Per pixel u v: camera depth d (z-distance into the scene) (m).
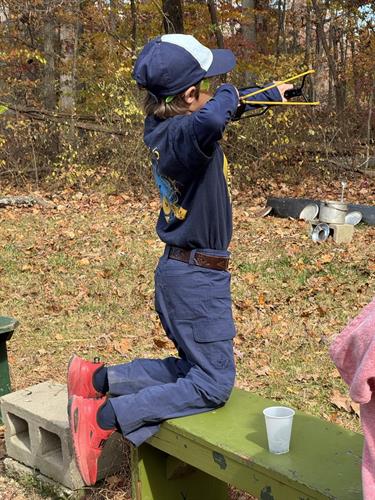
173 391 2.63
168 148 2.54
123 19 18.23
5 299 6.39
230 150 12.63
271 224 9.32
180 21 13.76
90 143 12.91
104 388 2.93
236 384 4.30
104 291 6.49
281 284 6.47
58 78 17.53
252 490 2.31
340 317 5.52
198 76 2.60
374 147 13.71
